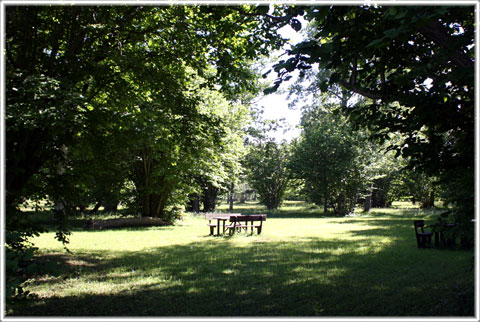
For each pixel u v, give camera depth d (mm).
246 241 12258
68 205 7867
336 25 4473
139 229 16703
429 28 4234
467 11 4445
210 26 8070
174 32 8469
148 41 9141
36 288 6188
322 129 27062
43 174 7754
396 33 3334
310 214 28000
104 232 15156
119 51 8188
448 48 4195
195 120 9180
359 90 5691
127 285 6430
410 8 3467
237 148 20719
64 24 7258
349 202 26656
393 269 7418
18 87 5824
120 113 8977
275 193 36656
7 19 6102
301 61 4508
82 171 8539
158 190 18656
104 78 8148
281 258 8875
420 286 6074
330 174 25594
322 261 8375
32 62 6953
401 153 5547
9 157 6230
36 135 6703
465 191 4227
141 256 9305
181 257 9133
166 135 9914
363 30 4699
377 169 26750
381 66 5547
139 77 8766
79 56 7418
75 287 6309
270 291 5938
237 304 5328
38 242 11773
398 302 5254
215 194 33594
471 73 3875
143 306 5293
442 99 4961
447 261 8094
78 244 11500
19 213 5996
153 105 9492
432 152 5082
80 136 8055
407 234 13531
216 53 8359
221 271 7449
